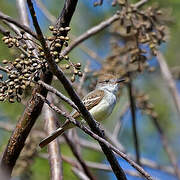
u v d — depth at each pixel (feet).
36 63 23.72
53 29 23.62
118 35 42.47
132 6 38.63
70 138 39.81
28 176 44.14
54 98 39.06
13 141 28.02
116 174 26.53
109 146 24.25
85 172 39.22
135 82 54.65
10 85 23.65
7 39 24.12
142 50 38.63
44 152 46.34
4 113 47.60
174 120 55.36
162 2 52.31
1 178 27.81
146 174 23.73
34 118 27.94
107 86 41.24
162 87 55.42
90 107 39.17
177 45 55.52
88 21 53.26
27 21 38.34
